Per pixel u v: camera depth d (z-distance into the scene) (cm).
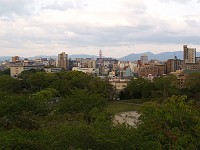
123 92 17438
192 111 4184
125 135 2995
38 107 6569
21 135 3225
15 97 6512
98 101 6975
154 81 17025
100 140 2833
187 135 3591
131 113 11356
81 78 15812
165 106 3931
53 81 15162
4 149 2892
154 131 3591
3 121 5206
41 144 2975
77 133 2956
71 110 6675
